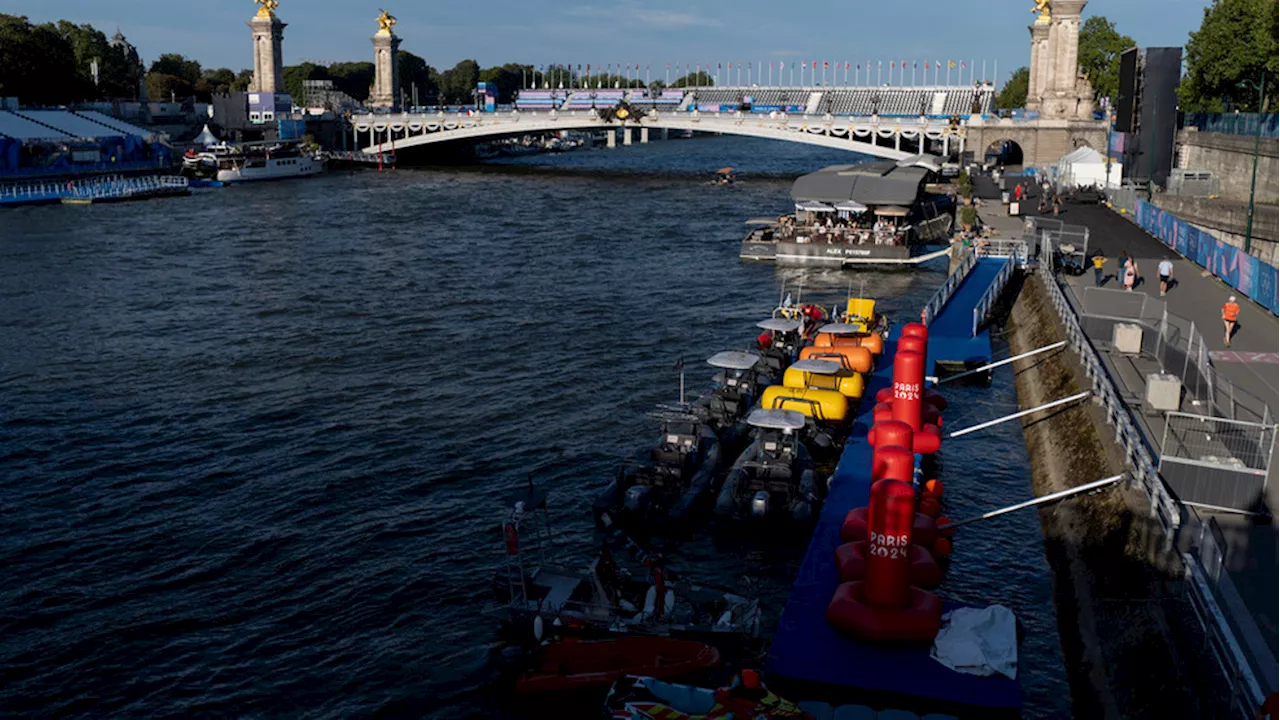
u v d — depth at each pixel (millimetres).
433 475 42844
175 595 33656
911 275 87625
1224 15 111750
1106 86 182875
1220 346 47094
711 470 40938
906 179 97312
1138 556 29328
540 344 63188
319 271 87062
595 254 96562
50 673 29500
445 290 79125
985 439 46844
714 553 36156
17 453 45094
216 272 86500
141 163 167750
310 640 31141
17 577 34594
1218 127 106000
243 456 44969
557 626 30141
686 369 57906
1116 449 35500
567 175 182250
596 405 51500
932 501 36812
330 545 36844
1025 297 67188
